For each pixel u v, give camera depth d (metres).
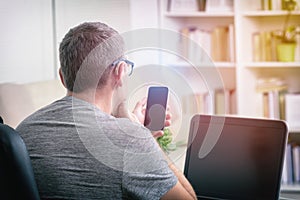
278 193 1.40
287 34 3.68
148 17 3.94
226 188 1.48
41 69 3.99
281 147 1.41
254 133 1.46
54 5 4.01
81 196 1.27
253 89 3.84
